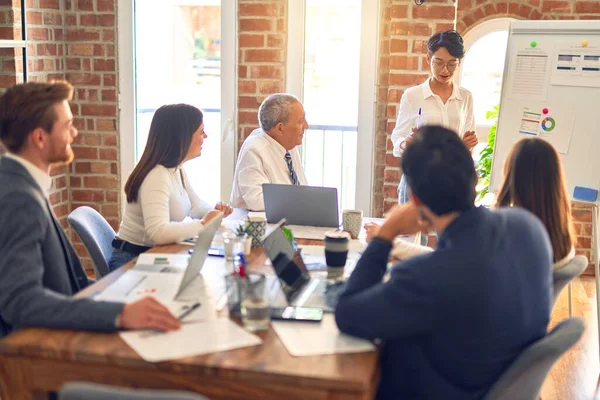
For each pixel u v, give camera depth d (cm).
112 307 183
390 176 423
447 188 169
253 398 165
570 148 346
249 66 433
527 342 178
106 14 434
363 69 425
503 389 171
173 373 168
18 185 197
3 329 203
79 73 441
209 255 252
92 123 446
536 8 480
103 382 172
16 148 205
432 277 162
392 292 167
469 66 502
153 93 451
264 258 251
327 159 450
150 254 249
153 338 178
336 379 159
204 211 310
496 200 255
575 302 436
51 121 205
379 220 318
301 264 227
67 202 454
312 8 425
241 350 173
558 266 236
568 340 172
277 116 333
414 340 174
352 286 183
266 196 296
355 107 438
